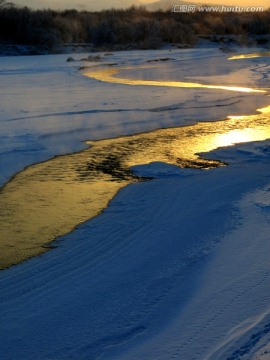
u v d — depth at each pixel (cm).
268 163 1280
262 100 2205
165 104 2058
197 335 520
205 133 1645
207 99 2194
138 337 542
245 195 994
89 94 2302
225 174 1179
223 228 821
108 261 757
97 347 536
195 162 1330
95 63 4169
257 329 504
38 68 3672
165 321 564
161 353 500
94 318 594
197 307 580
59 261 773
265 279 622
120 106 2000
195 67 3803
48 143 1474
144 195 1059
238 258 697
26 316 614
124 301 626
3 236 874
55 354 533
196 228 842
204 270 674
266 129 1695
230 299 585
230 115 1911
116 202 1028
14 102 2064
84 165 1305
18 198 1063
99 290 664
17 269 754
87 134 1592
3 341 562
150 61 4353
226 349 478
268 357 447
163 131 1667
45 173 1234
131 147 1480
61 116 1792
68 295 659
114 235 855
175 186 1105
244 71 3453
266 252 705
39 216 963
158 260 738
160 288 647
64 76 3095
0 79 2942
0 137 1495
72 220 941
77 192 1098
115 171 1257
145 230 865
